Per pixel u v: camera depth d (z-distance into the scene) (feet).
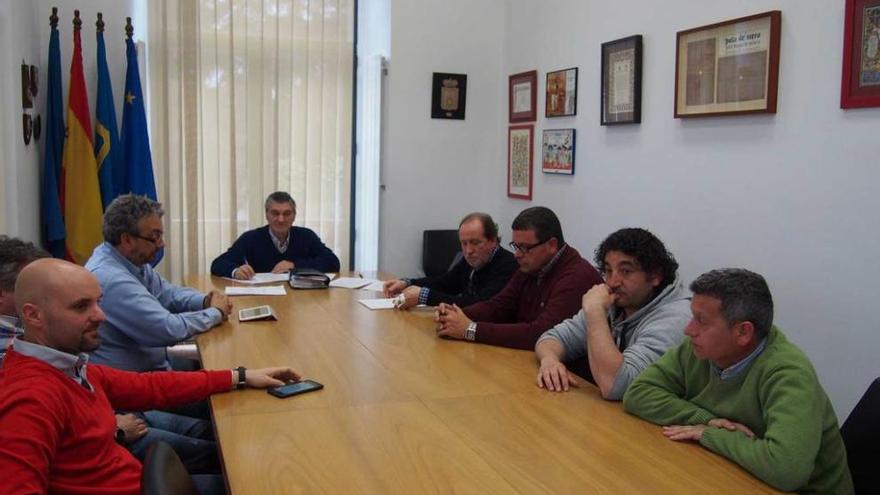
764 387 5.20
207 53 15.58
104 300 8.21
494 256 10.83
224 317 9.25
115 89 15.03
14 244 6.28
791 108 9.84
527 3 16.52
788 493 4.67
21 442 4.62
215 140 15.81
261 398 6.35
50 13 14.51
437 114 17.37
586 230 14.57
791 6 9.78
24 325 5.23
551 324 8.29
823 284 9.46
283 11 16.01
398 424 5.73
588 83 14.34
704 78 11.22
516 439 5.44
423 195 17.54
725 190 11.00
